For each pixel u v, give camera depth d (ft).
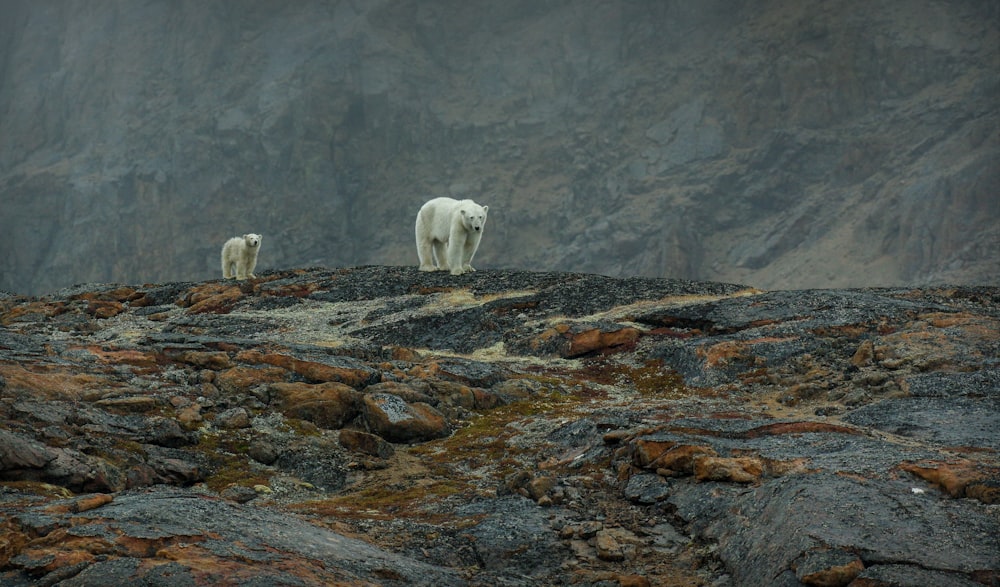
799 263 489.67
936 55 563.48
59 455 30.78
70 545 20.93
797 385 47.91
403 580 22.33
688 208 552.41
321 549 23.15
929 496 26.22
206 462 36.22
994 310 59.36
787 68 591.78
